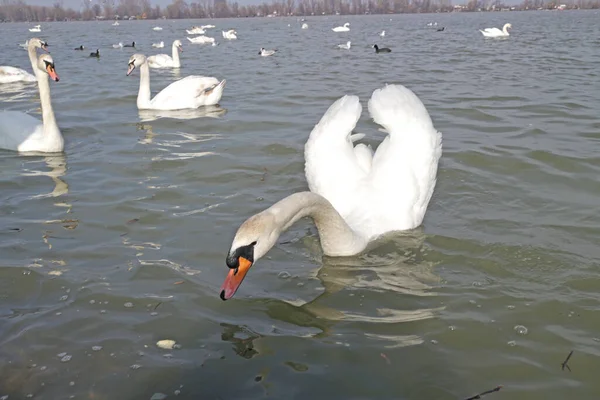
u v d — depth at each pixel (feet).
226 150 13.76
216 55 39.93
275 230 7.22
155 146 14.34
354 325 7.05
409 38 55.52
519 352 6.50
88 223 9.91
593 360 6.35
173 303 7.50
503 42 45.42
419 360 6.39
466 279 8.08
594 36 49.19
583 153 12.78
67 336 6.84
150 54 42.09
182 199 10.88
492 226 9.65
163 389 5.99
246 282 8.07
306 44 48.73
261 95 21.02
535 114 16.55
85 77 27.09
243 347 6.63
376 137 14.65
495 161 12.50
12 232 9.58
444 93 20.35
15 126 14.47
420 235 9.44
